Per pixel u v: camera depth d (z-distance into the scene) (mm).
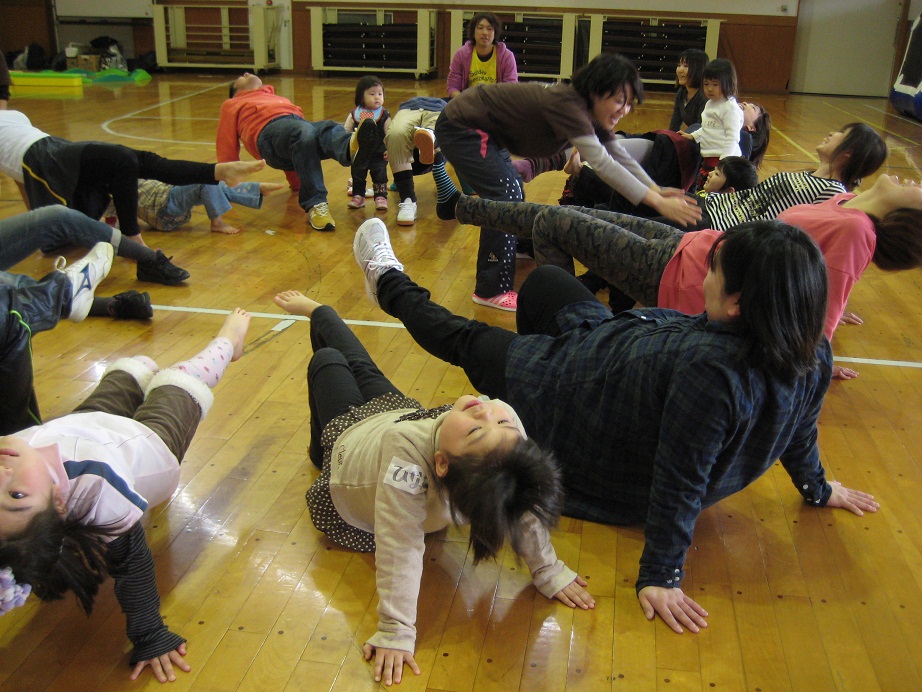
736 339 1804
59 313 2367
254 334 3320
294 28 13969
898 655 1808
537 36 13352
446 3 13578
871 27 12859
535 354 2189
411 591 1766
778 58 13195
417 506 1765
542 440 2162
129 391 2166
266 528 2168
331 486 1988
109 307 3439
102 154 3838
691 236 2574
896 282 4219
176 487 2176
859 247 2408
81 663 1737
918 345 3449
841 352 3359
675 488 1846
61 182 3885
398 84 12883
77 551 1578
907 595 1992
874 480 2455
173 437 1987
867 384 3070
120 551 1670
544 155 3527
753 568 2072
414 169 4930
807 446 2162
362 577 2008
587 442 2105
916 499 2367
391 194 5707
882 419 2811
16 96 10516
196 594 1929
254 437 2572
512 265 3691
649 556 1915
